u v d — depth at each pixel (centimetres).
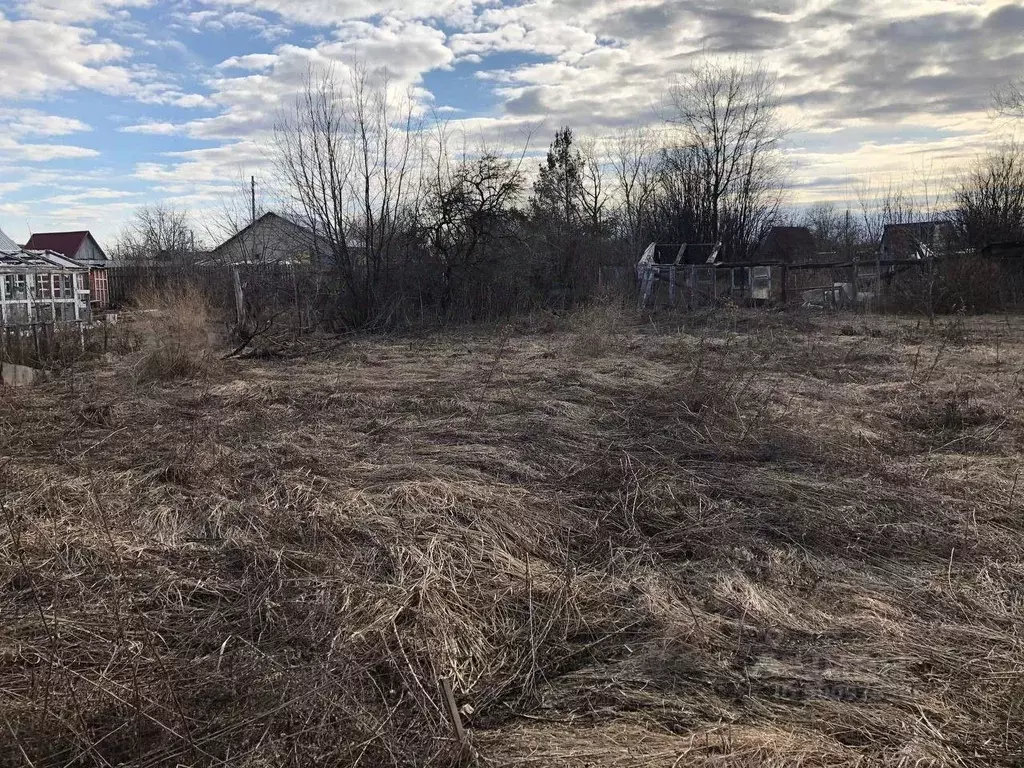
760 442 682
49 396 980
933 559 437
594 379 1068
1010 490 543
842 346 1471
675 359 1323
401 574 394
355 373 1235
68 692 298
